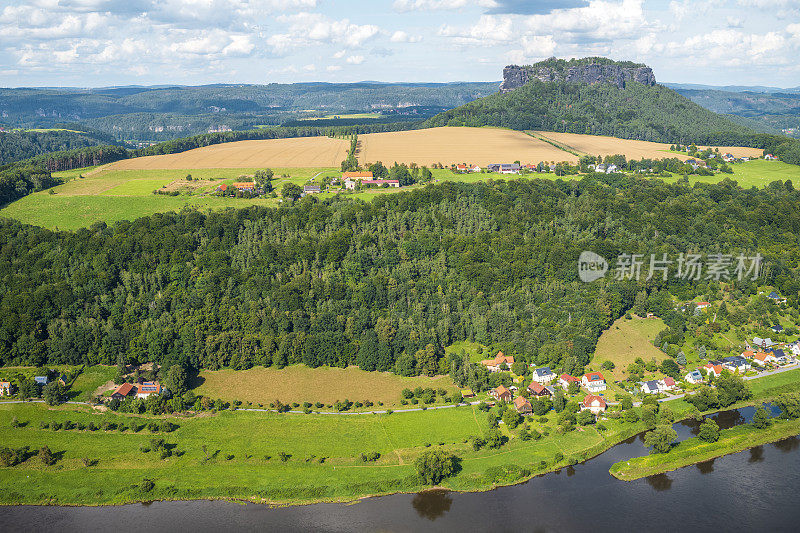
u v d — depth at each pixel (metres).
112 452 175.88
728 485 164.50
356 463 170.38
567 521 150.75
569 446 176.88
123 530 148.50
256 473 166.75
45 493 160.75
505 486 163.88
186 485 162.62
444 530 147.88
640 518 151.75
